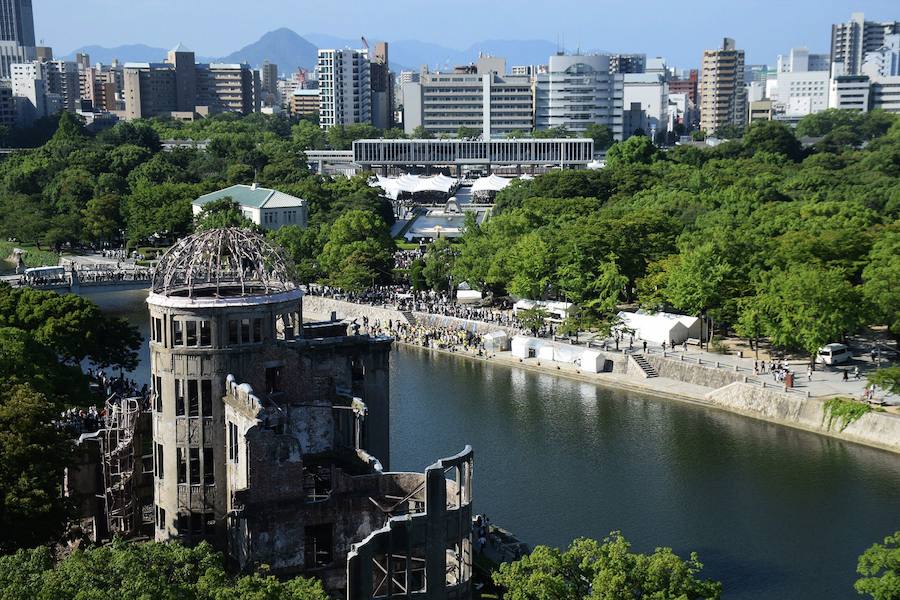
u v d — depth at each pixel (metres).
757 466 183.88
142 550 98.94
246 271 146.75
